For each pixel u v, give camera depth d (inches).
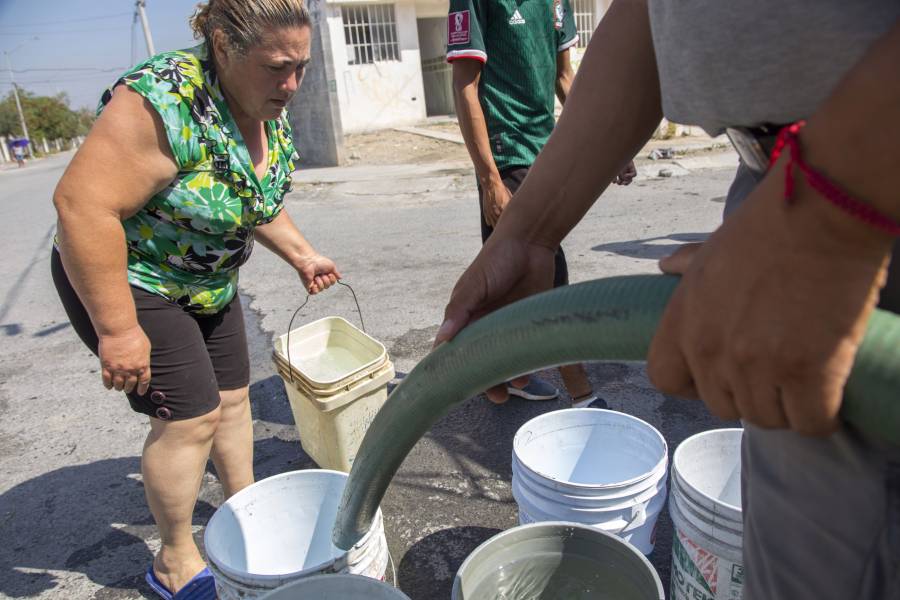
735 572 64.0
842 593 31.4
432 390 39.3
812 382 21.1
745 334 21.4
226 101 71.1
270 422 128.4
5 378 158.9
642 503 73.1
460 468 109.9
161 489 80.2
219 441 91.4
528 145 115.3
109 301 67.6
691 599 69.0
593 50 42.1
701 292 22.3
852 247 20.0
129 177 65.8
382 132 596.7
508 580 65.7
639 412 122.7
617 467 89.0
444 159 441.4
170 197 70.8
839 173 19.5
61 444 126.6
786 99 27.7
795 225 20.4
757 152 31.2
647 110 41.2
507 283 42.3
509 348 33.2
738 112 29.7
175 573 85.8
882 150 18.8
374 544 69.8
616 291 28.7
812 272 20.4
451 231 264.4
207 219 73.3
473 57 106.3
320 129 461.4
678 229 240.1
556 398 129.0
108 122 64.6
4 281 247.3
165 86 66.1
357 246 251.6
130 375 70.6
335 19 580.4
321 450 107.0
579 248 223.0
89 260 65.4
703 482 78.9
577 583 66.1
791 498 33.0
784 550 34.1
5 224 379.9
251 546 79.2
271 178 79.4
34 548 98.3
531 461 87.0
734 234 21.8
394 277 210.5
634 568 61.3
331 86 439.8
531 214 42.9
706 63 29.6
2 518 105.3
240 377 90.7
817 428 22.0
